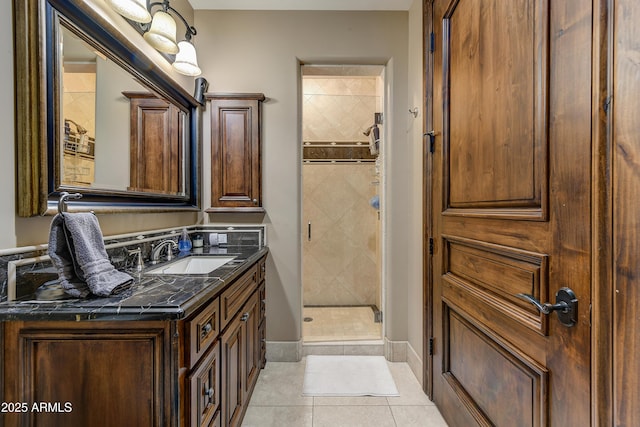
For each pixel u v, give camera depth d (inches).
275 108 84.6
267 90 84.6
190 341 35.4
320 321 109.0
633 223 23.8
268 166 84.8
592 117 27.1
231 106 83.0
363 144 125.7
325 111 125.3
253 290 67.2
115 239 51.4
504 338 40.8
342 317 113.1
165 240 67.3
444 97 59.1
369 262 126.5
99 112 47.7
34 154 35.9
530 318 35.5
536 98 34.4
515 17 38.1
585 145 28.0
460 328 53.7
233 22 84.3
